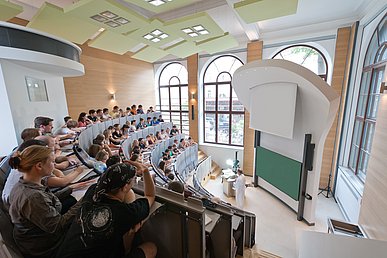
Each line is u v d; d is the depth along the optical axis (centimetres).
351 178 501
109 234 101
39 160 124
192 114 898
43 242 123
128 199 129
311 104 420
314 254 103
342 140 585
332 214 521
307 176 462
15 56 286
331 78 602
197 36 471
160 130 842
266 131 536
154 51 649
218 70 845
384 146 294
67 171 229
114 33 454
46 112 431
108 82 768
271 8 353
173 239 138
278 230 450
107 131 533
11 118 320
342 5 495
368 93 477
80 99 671
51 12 341
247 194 620
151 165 445
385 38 425
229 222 154
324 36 598
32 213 118
